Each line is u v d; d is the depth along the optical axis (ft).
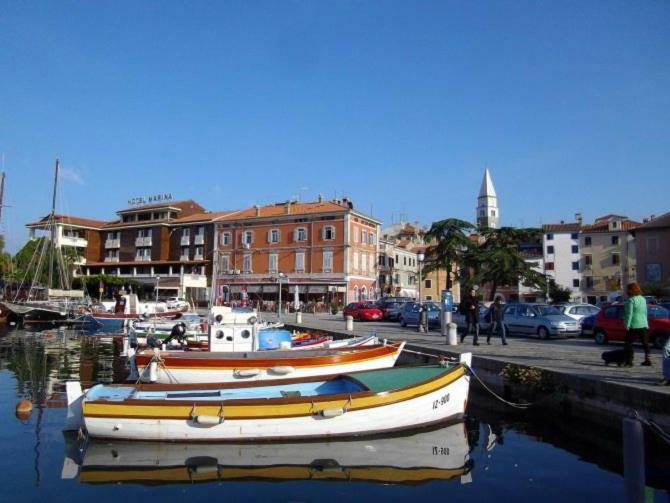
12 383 60.29
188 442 34.47
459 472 30.01
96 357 84.58
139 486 28.27
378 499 26.11
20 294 194.80
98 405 34.71
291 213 217.77
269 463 31.63
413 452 33.68
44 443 35.99
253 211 236.84
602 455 33.24
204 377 48.80
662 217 213.46
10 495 27.09
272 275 220.02
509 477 29.07
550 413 41.19
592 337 82.28
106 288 235.61
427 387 38.04
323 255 210.59
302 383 40.70
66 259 212.02
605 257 251.80
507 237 197.67
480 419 42.73
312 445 34.73
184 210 271.90
